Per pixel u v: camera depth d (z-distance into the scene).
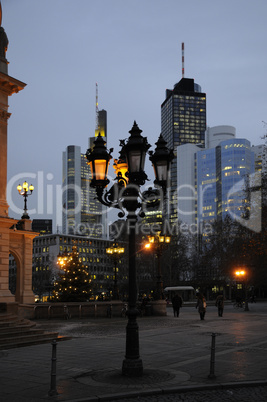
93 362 13.17
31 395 9.34
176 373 11.35
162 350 15.66
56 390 9.44
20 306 32.88
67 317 34.00
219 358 13.81
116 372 11.45
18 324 20.58
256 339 19.09
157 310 38.84
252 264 55.09
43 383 10.42
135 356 11.16
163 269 91.25
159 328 25.27
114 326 27.62
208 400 9.07
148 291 101.19
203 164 198.62
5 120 28.64
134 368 10.98
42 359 13.85
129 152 11.64
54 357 9.52
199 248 94.94
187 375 11.10
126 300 52.25
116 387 9.93
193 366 12.43
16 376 11.22
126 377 10.87
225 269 70.31
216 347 16.48
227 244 70.19
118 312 38.50
